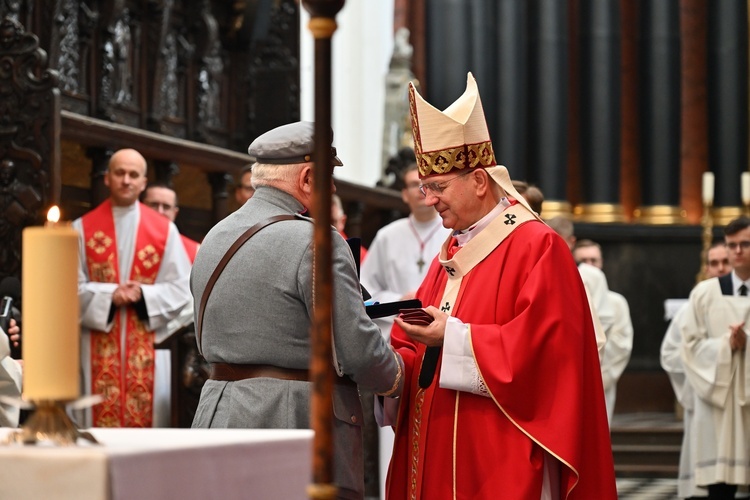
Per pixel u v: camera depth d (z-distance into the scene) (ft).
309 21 8.93
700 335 39.09
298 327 15.85
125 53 39.34
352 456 16.12
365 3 64.64
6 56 26.81
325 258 8.81
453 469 17.03
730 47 70.03
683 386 40.73
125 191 30.04
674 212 69.36
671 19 69.97
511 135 67.26
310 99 57.88
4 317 24.50
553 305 16.84
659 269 67.77
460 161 17.57
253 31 46.16
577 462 16.49
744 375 37.73
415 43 68.23
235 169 38.70
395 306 17.22
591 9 70.18
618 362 45.65
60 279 9.51
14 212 26.53
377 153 64.03
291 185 16.74
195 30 43.60
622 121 73.10
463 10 66.33
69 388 9.56
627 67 73.56
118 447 9.47
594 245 47.98
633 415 64.39
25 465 8.88
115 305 29.17
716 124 70.13
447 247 18.57
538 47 68.90
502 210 17.94
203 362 30.89
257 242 16.14
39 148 26.63
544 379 16.71
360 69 64.03
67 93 36.06
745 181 59.52
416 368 18.10
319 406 8.68
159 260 30.27
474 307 17.48
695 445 38.75
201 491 9.81
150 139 33.37
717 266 43.65
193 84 43.80
